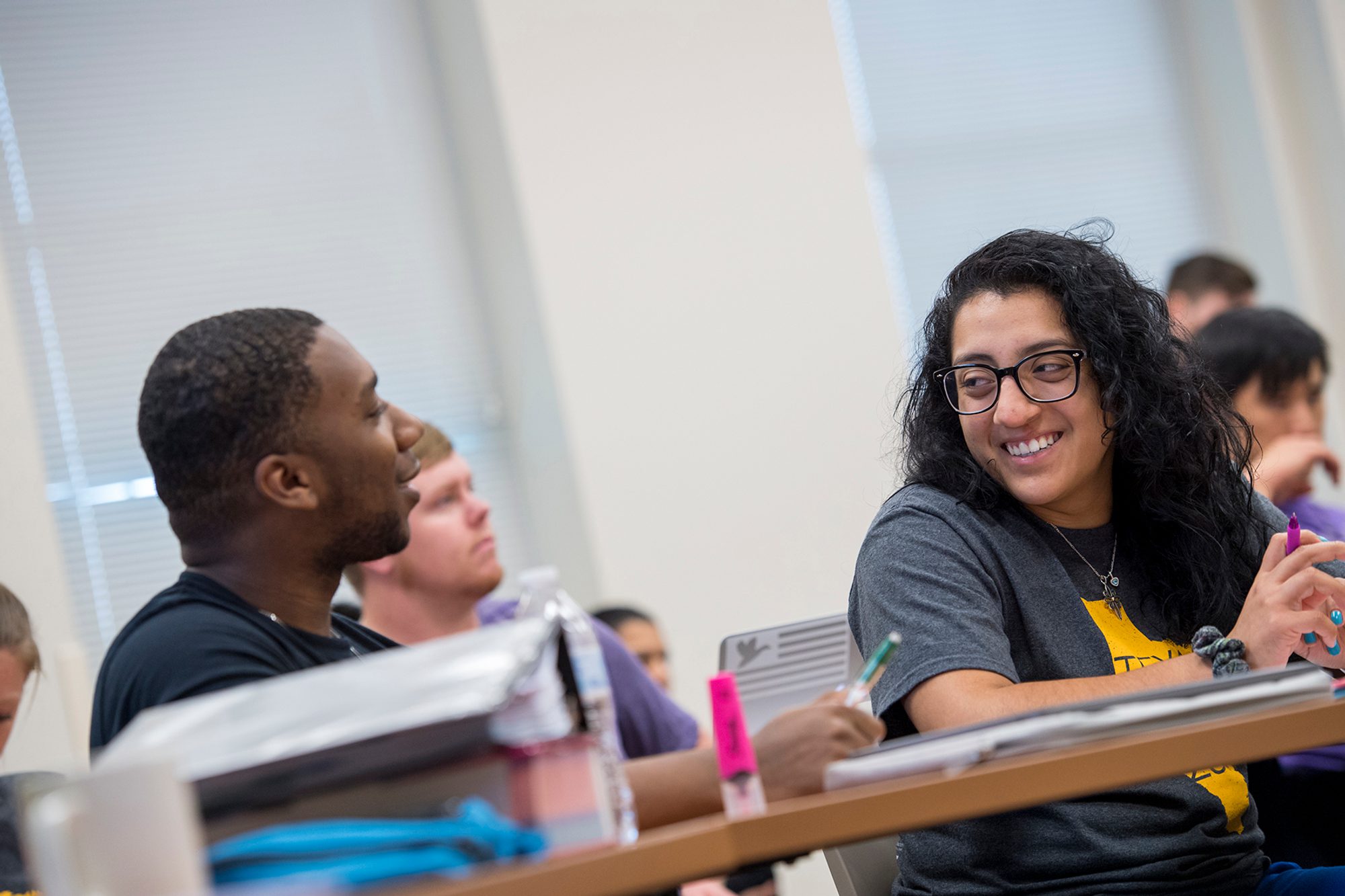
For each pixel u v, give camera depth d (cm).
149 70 549
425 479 378
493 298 574
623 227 543
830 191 569
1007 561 248
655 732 365
